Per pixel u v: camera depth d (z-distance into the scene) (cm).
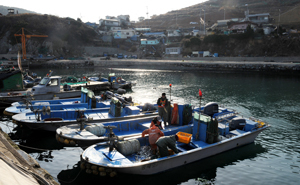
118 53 9369
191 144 1003
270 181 886
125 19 13725
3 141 712
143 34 10962
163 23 15188
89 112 1445
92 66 7025
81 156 824
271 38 7225
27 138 1268
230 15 13512
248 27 7606
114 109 1358
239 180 892
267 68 5303
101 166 767
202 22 10150
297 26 9194
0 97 1838
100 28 11681
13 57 7350
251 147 1204
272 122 1664
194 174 931
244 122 1231
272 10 12794
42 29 8788
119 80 3108
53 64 6881
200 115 1042
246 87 3272
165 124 1215
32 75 3422
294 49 6694
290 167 1004
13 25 8538
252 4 14912
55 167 954
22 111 1437
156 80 4069
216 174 934
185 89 3125
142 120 1255
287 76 4531
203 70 5778
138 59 8081
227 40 7931
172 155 873
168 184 862
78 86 2611
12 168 481
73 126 1121
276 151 1170
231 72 5316
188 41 8569
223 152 1089
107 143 911
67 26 9469
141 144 998
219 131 1132
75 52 8856
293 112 1939
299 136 1385
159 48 9475
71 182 838
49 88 2112
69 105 1583
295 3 13162
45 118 1308
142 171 820
